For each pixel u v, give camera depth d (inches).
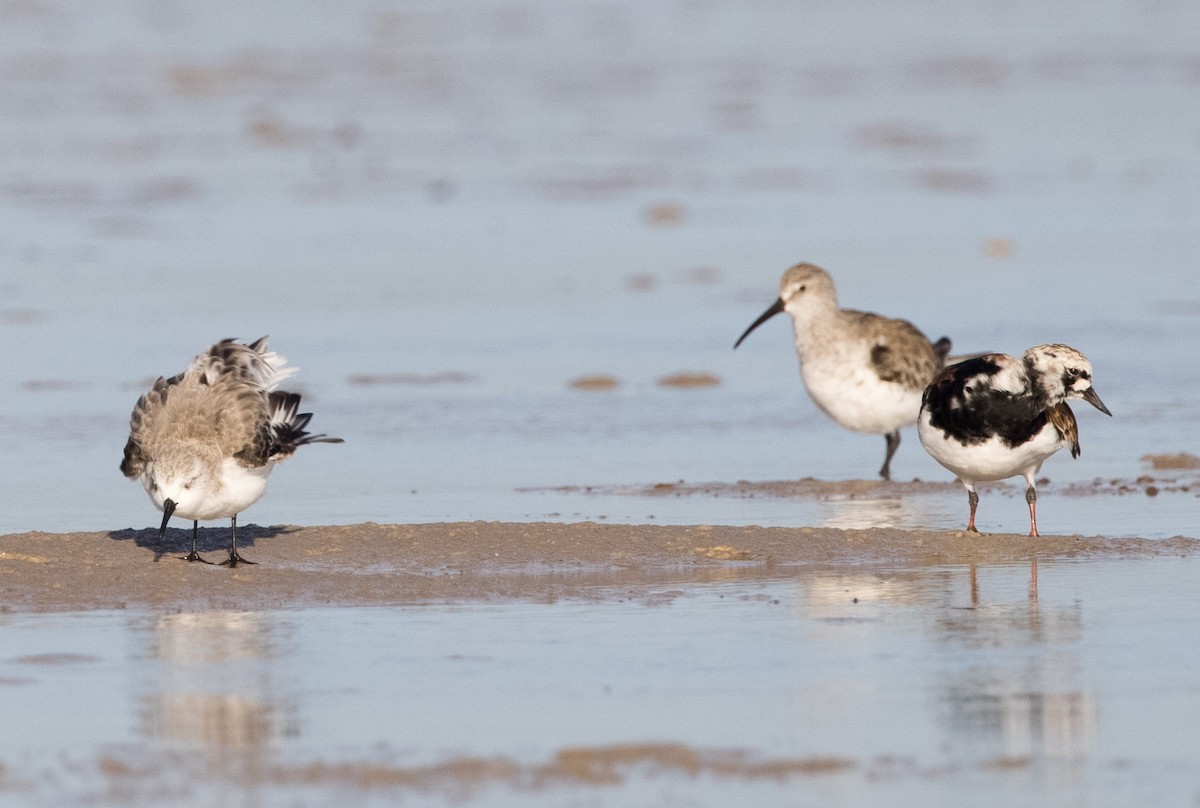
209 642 441.7
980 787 336.2
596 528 569.0
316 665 419.5
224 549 548.1
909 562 533.6
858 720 374.3
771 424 800.9
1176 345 934.4
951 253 1248.8
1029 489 570.3
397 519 614.5
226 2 2992.1
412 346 970.7
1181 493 646.5
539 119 2027.6
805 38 2802.7
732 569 525.3
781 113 2075.5
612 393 860.6
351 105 2118.6
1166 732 365.4
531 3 3152.1
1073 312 1030.4
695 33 2844.5
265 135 1881.2
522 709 383.6
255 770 346.6
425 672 412.8
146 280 1173.1
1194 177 1582.2
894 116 2041.1
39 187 1566.2
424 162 1729.8
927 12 3161.9
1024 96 2181.3
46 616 467.8
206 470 502.9
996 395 549.0
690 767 346.9
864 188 1571.1
